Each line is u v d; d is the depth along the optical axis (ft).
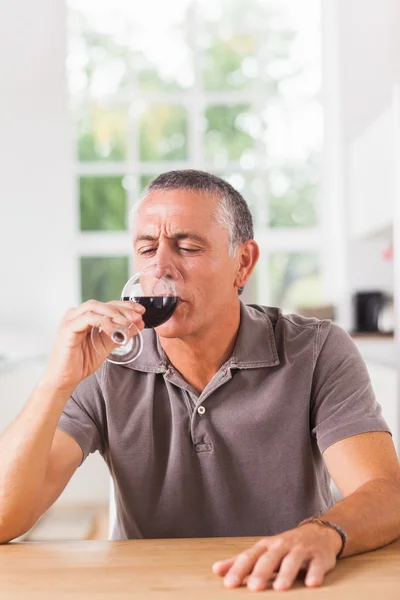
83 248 17.11
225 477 4.42
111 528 4.94
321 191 17.43
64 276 16.88
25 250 16.76
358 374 4.50
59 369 3.91
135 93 17.31
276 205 17.44
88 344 3.96
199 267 4.21
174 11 17.33
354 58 16.52
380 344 13.74
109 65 17.29
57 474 4.30
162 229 4.21
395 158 11.31
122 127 17.35
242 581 2.90
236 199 4.47
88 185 17.25
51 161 16.83
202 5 17.34
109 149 17.35
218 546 3.35
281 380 4.46
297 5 17.35
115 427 4.49
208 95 17.37
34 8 16.69
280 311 4.94
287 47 17.40
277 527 4.46
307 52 17.40
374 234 15.16
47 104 16.80
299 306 15.97
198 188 4.28
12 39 16.69
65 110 16.84
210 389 4.40
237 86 17.46
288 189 17.43
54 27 16.76
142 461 4.47
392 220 12.84
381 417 4.34
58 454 4.34
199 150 17.37
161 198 4.26
